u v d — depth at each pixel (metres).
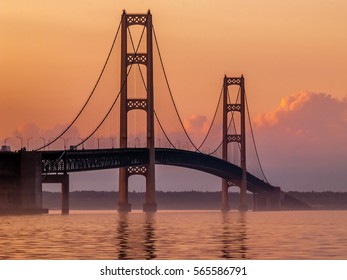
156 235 120.00
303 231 133.25
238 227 148.50
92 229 136.25
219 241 107.50
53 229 135.12
